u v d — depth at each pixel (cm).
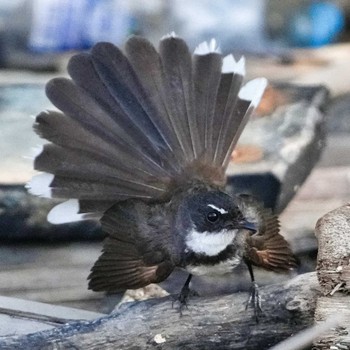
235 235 898
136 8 2086
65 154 974
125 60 1001
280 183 1199
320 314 770
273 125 1366
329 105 1741
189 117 998
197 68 1013
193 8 2112
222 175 992
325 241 791
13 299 996
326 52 2167
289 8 2386
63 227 1202
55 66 1989
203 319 822
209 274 918
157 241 891
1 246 1209
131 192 969
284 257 923
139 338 816
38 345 807
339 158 1557
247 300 821
